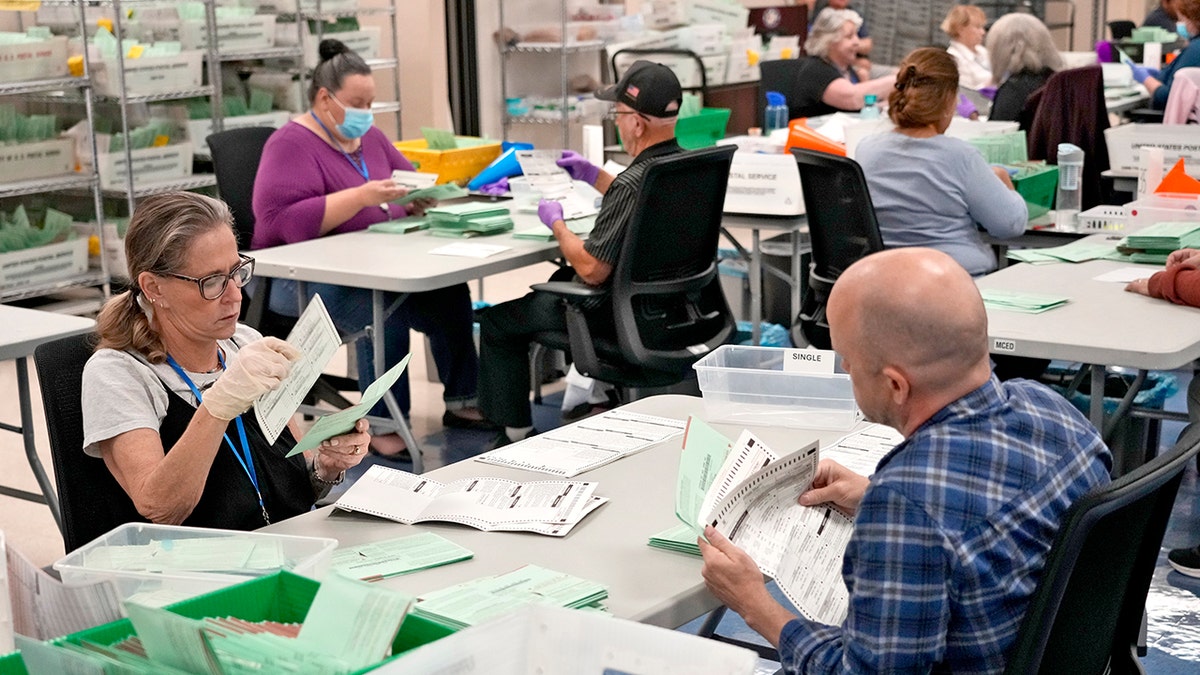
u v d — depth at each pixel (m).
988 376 1.46
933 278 1.43
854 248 3.77
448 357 4.56
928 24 10.26
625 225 3.66
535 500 1.91
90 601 1.36
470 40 7.73
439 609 1.49
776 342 4.79
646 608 1.55
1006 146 4.84
